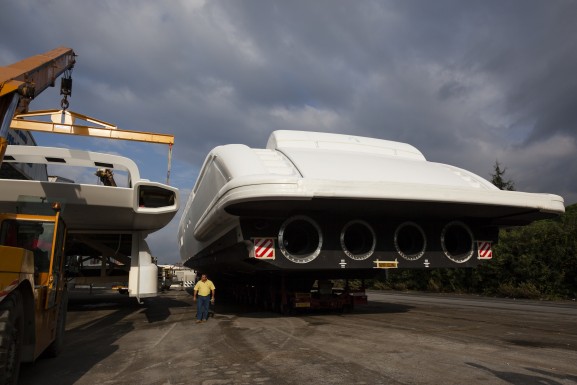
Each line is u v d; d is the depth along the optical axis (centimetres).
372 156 1104
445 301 1678
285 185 816
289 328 898
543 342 704
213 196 1081
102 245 1387
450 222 1104
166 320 1143
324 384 467
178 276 3644
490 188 1014
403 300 1755
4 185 951
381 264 1016
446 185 922
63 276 690
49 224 594
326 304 1188
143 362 615
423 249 1066
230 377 511
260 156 997
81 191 1009
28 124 1154
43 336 554
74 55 1236
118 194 1037
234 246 1082
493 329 855
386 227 1042
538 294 1786
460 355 602
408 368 530
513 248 1961
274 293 1273
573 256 1730
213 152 1099
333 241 988
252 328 916
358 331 838
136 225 1184
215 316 1198
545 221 2002
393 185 876
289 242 1073
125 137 1200
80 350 721
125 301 1947
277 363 573
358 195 850
